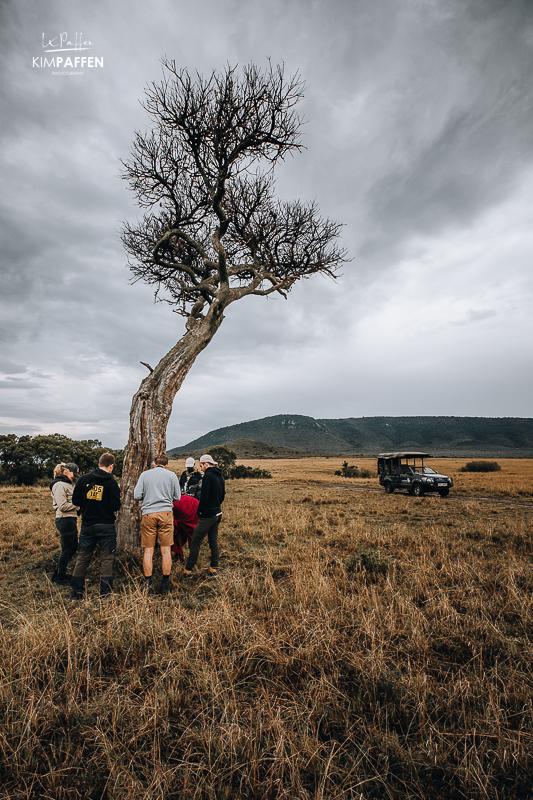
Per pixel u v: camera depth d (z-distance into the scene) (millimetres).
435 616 3977
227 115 7535
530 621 3775
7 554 7203
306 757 2137
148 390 6953
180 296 10164
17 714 2416
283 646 3324
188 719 2523
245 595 4555
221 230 7777
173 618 3777
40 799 1893
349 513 13617
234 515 12047
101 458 5027
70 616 4039
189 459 7637
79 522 10242
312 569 5605
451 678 2926
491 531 8734
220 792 1918
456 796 1945
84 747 2207
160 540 5070
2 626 3602
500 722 2346
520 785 1990
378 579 5320
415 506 15812
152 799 1839
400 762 2131
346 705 2631
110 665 3156
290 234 10914
